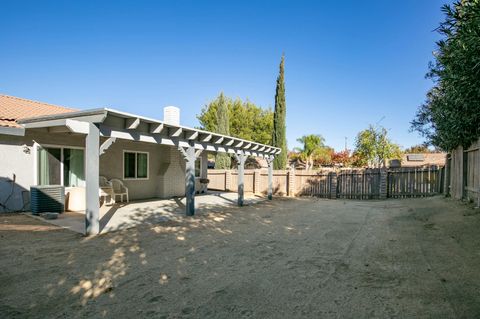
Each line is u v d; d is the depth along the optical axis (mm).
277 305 3307
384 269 4449
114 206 11180
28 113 10805
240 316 3053
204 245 5926
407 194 14914
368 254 5270
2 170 8922
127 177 13273
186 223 8250
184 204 12195
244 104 33094
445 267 4328
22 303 3287
